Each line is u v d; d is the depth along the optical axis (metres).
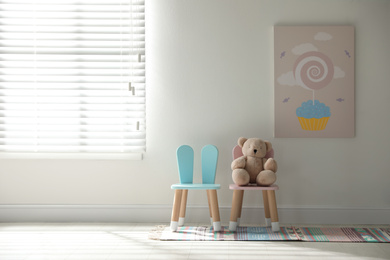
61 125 3.44
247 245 2.70
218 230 3.03
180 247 2.65
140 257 2.44
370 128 3.36
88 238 2.89
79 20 3.41
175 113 3.42
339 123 3.34
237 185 3.09
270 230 3.08
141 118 3.41
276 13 3.38
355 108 3.36
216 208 3.04
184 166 3.22
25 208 3.45
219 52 3.40
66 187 3.45
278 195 3.38
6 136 3.45
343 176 3.37
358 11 3.36
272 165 3.07
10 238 2.89
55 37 3.44
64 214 3.43
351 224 3.33
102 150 3.42
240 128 3.39
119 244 2.73
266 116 3.39
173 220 3.05
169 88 3.42
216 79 3.40
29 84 3.44
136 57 3.41
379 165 3.36
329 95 3.35
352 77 3.34
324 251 2.55
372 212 3.35
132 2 3.40
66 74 3.45
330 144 3.37
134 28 3.41
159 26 3.42
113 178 3.44
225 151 3.40
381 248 2.62
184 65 3.41
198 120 3.41
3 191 3.46
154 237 2.87
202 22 3.40
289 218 3.37
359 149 3.36
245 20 3.39
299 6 3.37
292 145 3.38
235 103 3.39
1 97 3.46
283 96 3.35
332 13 3.37
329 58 3.34
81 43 3.42
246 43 3.39
